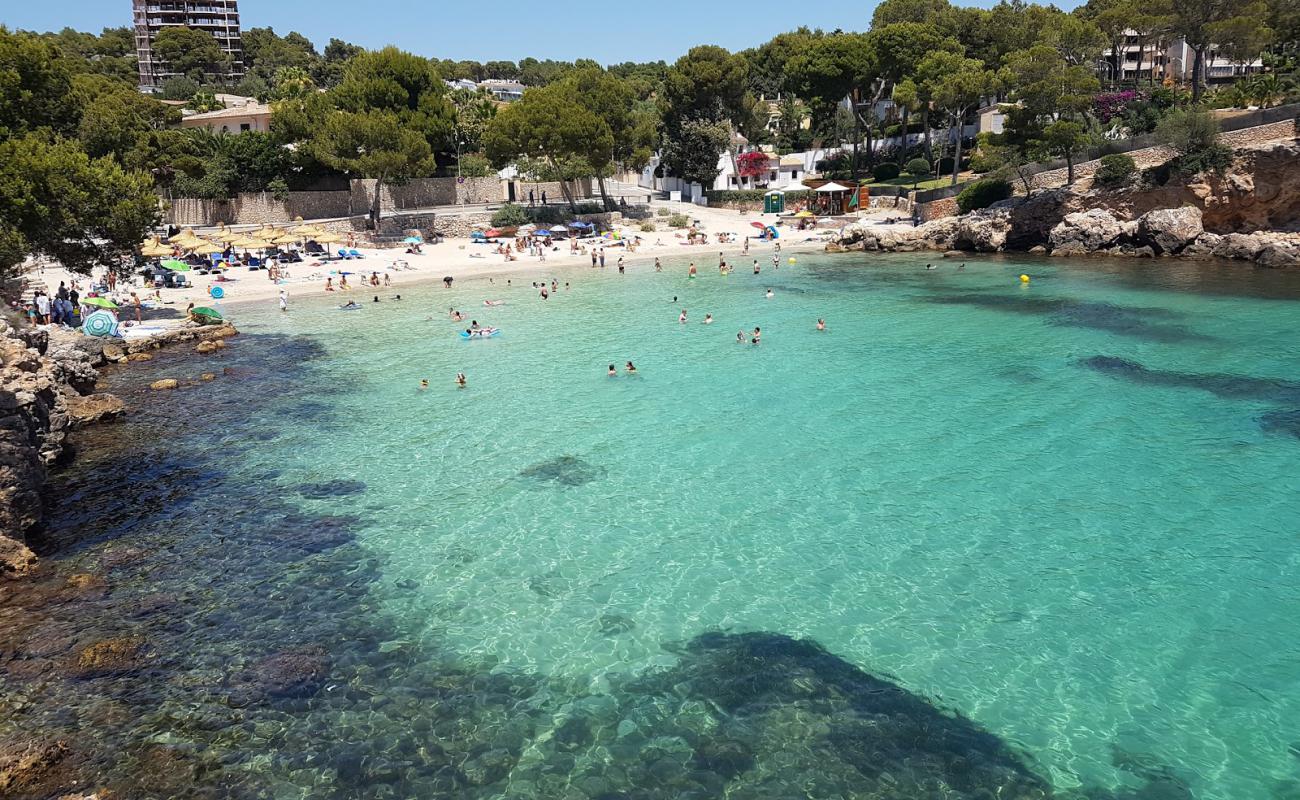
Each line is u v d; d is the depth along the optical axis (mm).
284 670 14328
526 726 12906
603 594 16844
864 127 99500
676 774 11789
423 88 90125
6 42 41750
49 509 21188
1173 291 46125
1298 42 77000
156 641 15242
